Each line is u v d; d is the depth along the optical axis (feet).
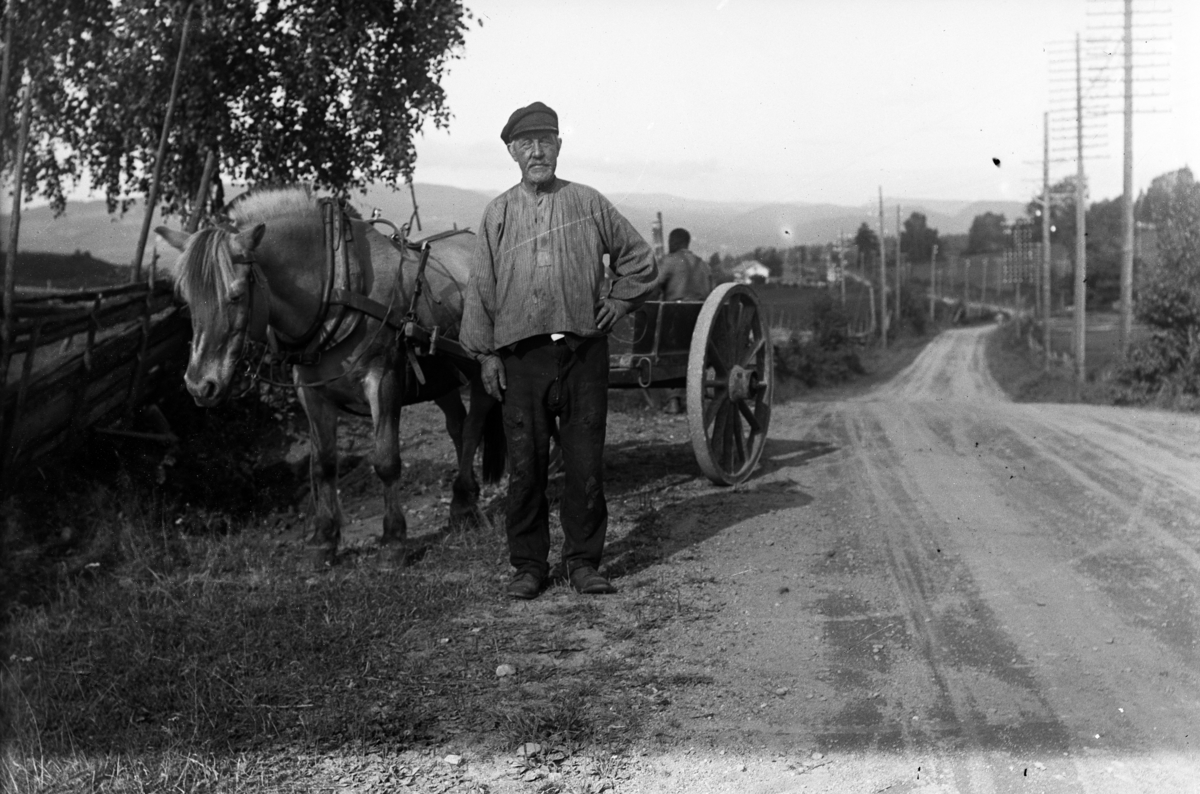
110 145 25.90
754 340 23.94
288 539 18.79
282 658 12.50
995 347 181.16
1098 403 52.60
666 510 20.31
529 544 15.40
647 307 20.02
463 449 19.19
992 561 16.76
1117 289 180.24
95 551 16.55
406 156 28.04
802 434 32.14
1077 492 22.22
